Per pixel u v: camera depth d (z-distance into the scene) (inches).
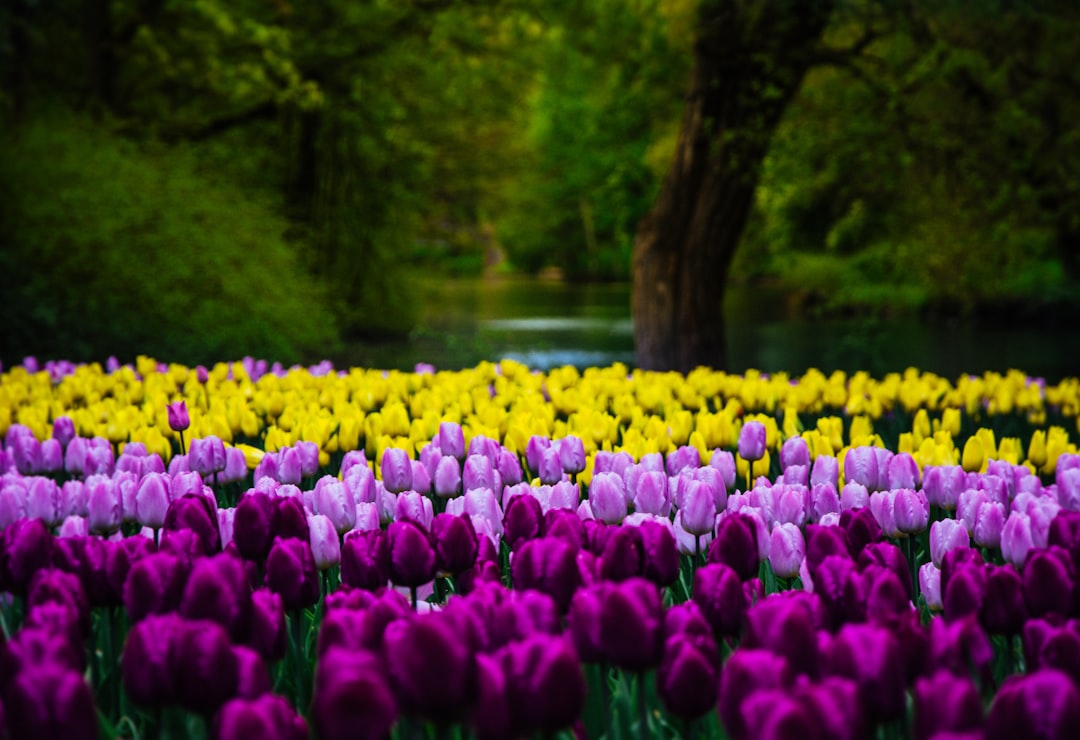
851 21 561.3
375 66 892.0
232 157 898.7
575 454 183.2
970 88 612.1
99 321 584.1
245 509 120.4
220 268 648.4
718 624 100.9
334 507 143.4
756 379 300.8
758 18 550.3
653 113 743.7
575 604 89.7
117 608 118.2
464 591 111.3
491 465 165.2
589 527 121.8
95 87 853.2
